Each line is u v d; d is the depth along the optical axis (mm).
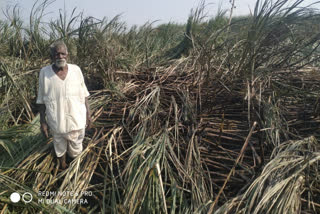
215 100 3871
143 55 6000
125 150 3176
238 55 4344
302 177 2512
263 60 4016
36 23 5500
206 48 4500
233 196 2768
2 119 3711
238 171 2951
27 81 4406
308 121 3469
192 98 3895
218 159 3154
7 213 2527
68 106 2887
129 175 2734
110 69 4570
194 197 2609
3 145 3105
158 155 2811
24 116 3973
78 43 5184
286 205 2270
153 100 3816
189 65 4957
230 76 4094
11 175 2963
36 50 5391
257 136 3320
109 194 2762
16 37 5523
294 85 4094
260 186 2422
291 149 2732
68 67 2902
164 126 3350
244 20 4641
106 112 3842
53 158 3225
